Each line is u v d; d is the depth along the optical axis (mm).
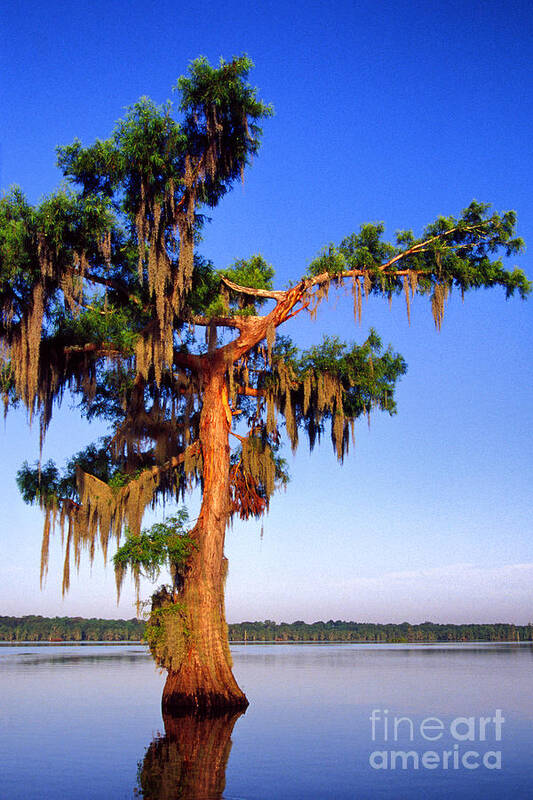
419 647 153500
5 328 21672
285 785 12164
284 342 27531
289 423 26078
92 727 19781
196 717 21531
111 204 21938
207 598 23125
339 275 25031
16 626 197000
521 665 60625
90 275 23391
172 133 20938
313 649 133750
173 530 23500
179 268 21641
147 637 22641
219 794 11406
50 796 11195
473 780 12766
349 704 26109
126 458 27250
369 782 12516
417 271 26406
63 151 21375
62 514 25797
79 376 25797
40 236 20109
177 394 27250
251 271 28344
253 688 34375
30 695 30781
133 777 12758
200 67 21062
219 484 24359
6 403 23328
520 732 18844
